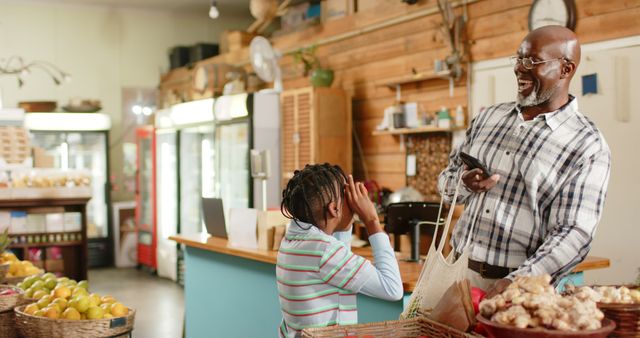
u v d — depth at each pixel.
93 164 10.05
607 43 4.63
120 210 9.89
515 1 5.23
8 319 3.19
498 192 2.41
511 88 5.29
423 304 2.00
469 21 5.64
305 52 7.52
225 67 8.27
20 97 10.27
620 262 4.57
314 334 1.79
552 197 2.29
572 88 4.86
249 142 6.90
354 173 7.07
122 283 8.41
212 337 4.71
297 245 2.16
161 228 8.91
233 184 7.42
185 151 8.47
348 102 6.80
